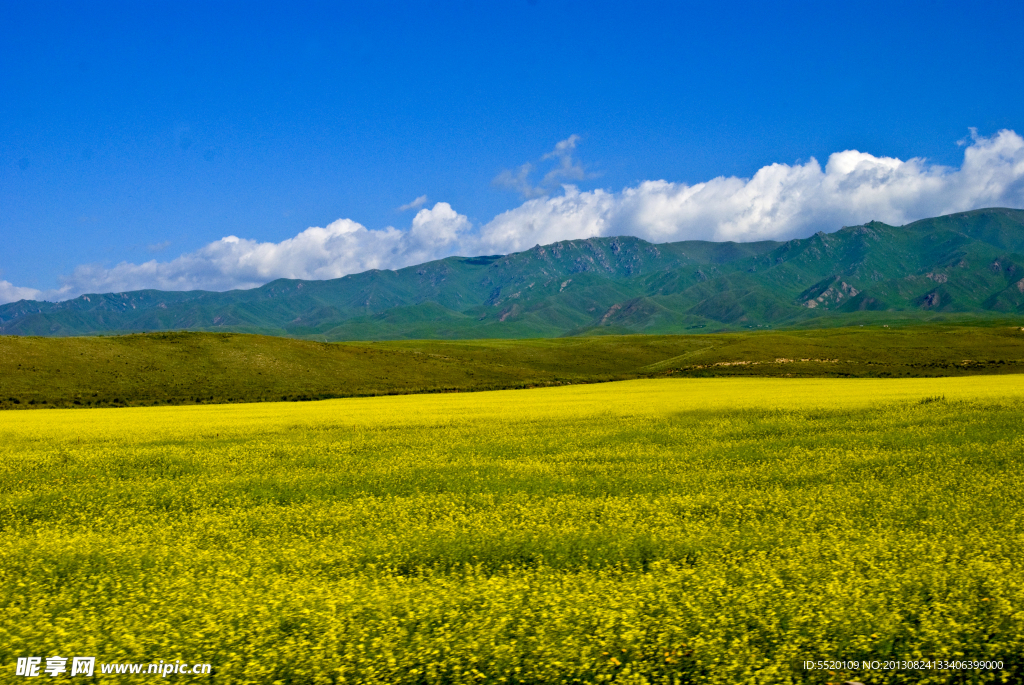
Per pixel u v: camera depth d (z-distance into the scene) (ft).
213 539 45.11
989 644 25.76
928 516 45.91
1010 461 67.82
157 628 28.22
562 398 185.37
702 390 199.93
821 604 28.68
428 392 263.70
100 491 66.28
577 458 79.56
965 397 130.31
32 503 61.67
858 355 365.81
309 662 25.30
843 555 35.60
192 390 281.54
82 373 291.58
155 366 316.60
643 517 48.16
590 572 34.91
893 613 27.86
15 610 31.09
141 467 80.94
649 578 32.63
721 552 38.22
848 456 74.13
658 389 216.74
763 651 25.70
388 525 48.08
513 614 28.63
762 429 100.12
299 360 349.20
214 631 27.71
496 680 24.53
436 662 25.07
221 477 72.28
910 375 287.89
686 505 52.08
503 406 158.40
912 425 98.07
